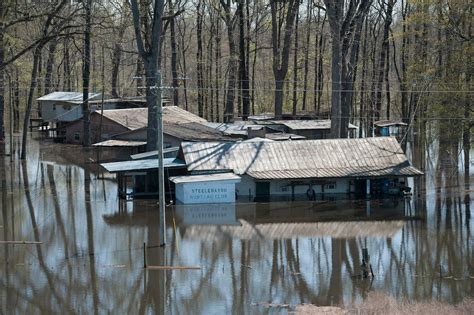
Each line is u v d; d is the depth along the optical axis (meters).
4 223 41.12
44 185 52.06
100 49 110.12
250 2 99.56
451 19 50.59
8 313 27.84
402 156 50.25
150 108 55.03
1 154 66.06
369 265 32.25
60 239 37.81
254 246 36.69
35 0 60.31
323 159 49.53
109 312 28.05
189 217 42.59
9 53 65.12
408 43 72.38
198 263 33.78
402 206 45.97
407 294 29.55
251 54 105.75
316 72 89.19
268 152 49.91
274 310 27.89
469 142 50.22
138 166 47.56
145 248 33.28
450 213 43.97
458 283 30.95
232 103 80.44
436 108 50.72
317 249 36.22
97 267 33.16
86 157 64.12
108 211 44.19
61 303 28.86
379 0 85.56
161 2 53.62
